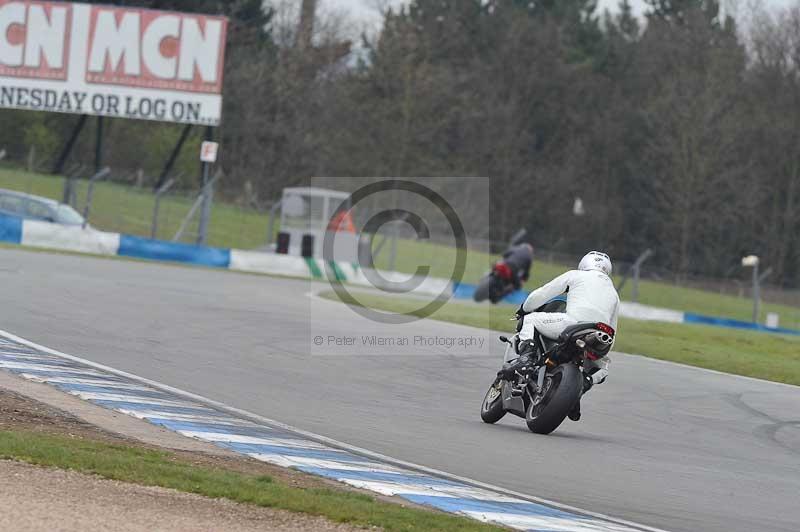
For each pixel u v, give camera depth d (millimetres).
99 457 27312
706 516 28641
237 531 22250
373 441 35375
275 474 28672
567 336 38500
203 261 130000
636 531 25938
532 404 39625
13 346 47625
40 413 33344
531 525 25375
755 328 144375
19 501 22578
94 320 59938
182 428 33719
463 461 33281
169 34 147500
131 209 156500
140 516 22484
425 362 58000
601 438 40281
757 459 38875
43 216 126312
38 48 146875
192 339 57000
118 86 147625
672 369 63594
